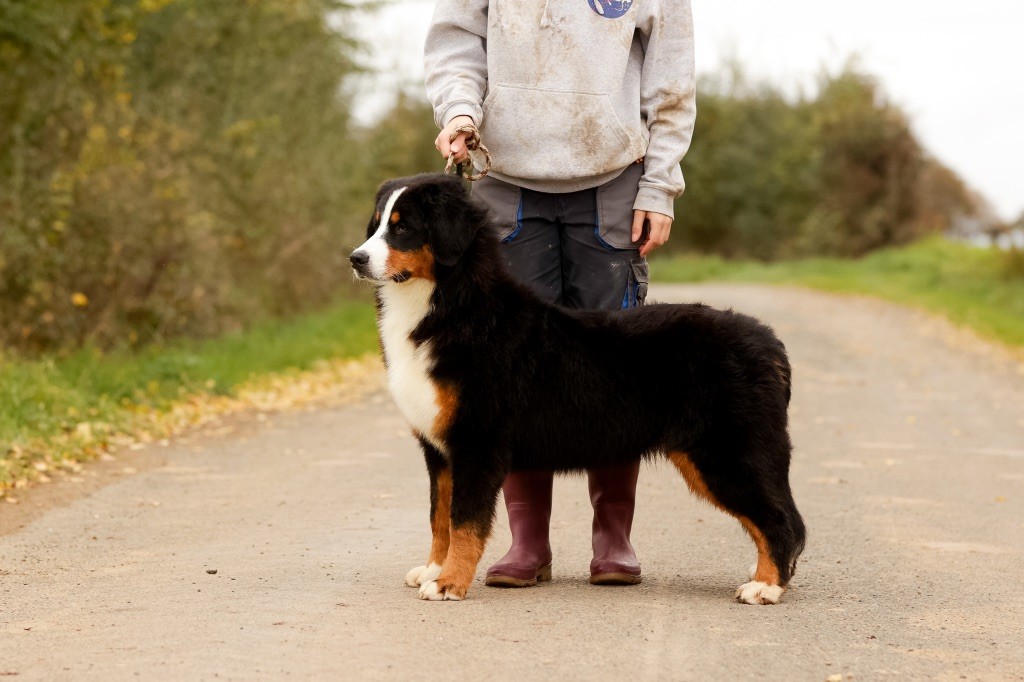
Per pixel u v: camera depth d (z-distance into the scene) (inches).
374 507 270.4
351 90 917.8
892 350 705.6
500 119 200.4
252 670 146.8
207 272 608.4
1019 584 203.6
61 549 224.4
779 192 2230.6
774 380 188.1
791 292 1314.0
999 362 647.8
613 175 203.0
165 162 585.3
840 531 251.1
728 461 185.9
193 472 321.4
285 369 578.6
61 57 526.9
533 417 187.0
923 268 1464.1
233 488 296.4
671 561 220.4
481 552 186.4
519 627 168.6
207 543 230.5
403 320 187.8
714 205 2305.6
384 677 144.5
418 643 159.2
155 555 219.0
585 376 187.8
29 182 510.6
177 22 671.8
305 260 812.0
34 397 378.3
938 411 465.4
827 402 490.3
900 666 152.9
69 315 522.9
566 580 203.6
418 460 343.6
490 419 184.4
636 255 208.2
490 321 185.3
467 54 205.3
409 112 1443.2
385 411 466.9
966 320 866.8
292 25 807.7
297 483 304.2
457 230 183.0
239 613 174.6
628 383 188.1
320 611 175.9
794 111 2287.2
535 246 204.4
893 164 1855.3
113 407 402.0
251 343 620.7
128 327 560.4
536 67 199.0
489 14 201.0
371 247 182.4
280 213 772.6
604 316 192.2
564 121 199.0
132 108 599.5
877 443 385.1
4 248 482.6
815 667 151.9
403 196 185.0
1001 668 152.7
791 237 2167.8
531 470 191.8
